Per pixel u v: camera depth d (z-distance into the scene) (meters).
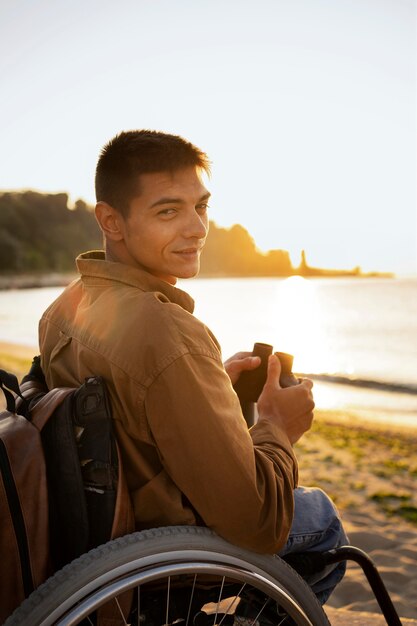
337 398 16.19
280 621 1.63
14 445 1.41
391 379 21.31
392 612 1.80
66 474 1.41
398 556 3.89
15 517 1.37
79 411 1.39
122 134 1.58
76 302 1.73
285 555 1.72
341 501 5.35
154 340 1.38
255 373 1.82
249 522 1.41
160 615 1.53
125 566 1.31
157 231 1.55
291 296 95.69
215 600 1.60
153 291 1.55
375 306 73.56
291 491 1.52
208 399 1.37
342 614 2.72
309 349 34.12
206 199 1.62
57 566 1.51
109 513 1.40
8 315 64.56
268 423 1.63
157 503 1.46
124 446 1.46
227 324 47.66
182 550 1.37
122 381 1.40
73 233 191.00
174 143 1.55
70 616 1.25
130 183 1.54
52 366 1.69
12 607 1.37
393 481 6.09
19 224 181.12
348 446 7.84
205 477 1.37
